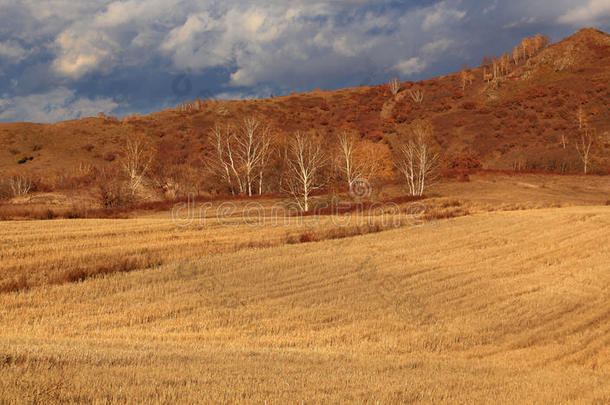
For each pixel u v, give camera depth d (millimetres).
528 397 8094
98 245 26766
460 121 121188
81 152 100312
